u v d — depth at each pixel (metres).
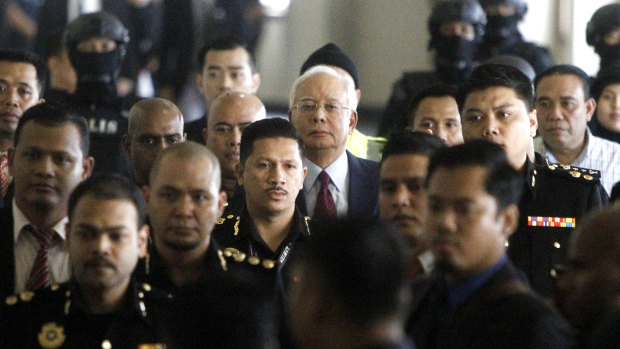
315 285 6.98
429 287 9.51
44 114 10.99
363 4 24.77
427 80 17.47
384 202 10.97
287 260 11.63
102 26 16.08
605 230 8.43
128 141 13.32
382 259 6.99
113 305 9.65
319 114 13.06
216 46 16.75
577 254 8.49
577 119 14.56
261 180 11.73
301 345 7.07
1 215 10.90
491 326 8.44
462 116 12.05
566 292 8.95
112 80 16.17
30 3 22.39
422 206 10.84
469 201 8.77
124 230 9.58
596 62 23.77
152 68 22.80
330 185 13.05
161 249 10.61
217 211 10.73
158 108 13.02
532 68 17.20
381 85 24.58
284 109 23.72
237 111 13.70
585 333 8.48
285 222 11.81
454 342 8.63
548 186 11.99
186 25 22.84
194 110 22.84
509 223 8.96
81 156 11.04
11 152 11.35
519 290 8.64
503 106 11.84
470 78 12.16
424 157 10.90
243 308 7.13
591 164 14.77
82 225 9.54
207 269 10.41
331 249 7.00
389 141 11.15
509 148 11.81
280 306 10.02
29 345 9.49
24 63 13.63
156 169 10.63
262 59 24.42
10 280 10.68
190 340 7.06
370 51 24.70
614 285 8.36
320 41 24.72
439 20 17.38
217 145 13.72
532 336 8.25
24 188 10.83
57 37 18.03
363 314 6.93
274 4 24.80
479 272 8.83
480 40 17.56
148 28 22.69
